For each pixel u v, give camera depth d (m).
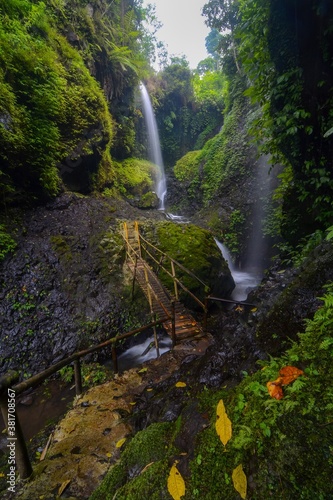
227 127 15.58
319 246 3.02
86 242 7.75
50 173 8.34
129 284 7.02
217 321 5.79
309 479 1.00
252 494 1.05
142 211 12.48
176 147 21.06
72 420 2.85
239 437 1.23
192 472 1.27
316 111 3.65
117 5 14.12
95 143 10.31
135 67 13.24
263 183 12.57
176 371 3.45
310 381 1.31
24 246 6.95
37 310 6.10
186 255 8.05
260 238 12.11
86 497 1.75
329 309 1.66
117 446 2.25
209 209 14.01
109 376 5.09
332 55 3.25
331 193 3.93
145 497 1.29
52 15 9.35
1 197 7.16
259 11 3.77
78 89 9.55
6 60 6.93
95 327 6.04
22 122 7.32
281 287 4.00
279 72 3.96
